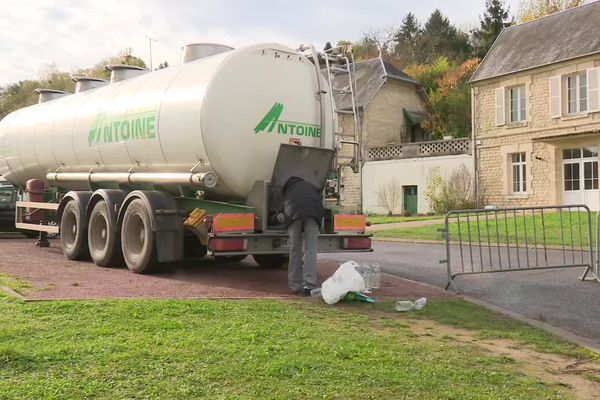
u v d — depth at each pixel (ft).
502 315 22.40
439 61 181.27
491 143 90.27
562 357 16.88
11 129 47.67
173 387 12.84
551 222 62.13
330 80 31.48
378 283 27.45
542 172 83.30
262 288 26.73
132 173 33.12
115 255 32.73
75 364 14.10
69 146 38.83
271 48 29.19
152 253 29.53
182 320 18.72
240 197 28.86
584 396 13.58
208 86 27.48
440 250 48.49
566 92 81.05
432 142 99.09
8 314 18.79
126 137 32.63
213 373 13.78
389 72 120.67
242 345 16.06
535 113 84.28
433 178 96.89
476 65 155.43
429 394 13.16
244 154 28.02
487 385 14.02
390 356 15.79
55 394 12.21
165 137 29.50
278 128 28.99
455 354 16.53
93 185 37.65
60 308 19.75
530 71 84.43
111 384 12.91
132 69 38.91
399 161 102.12
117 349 15.28
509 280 31.94
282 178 28.17
